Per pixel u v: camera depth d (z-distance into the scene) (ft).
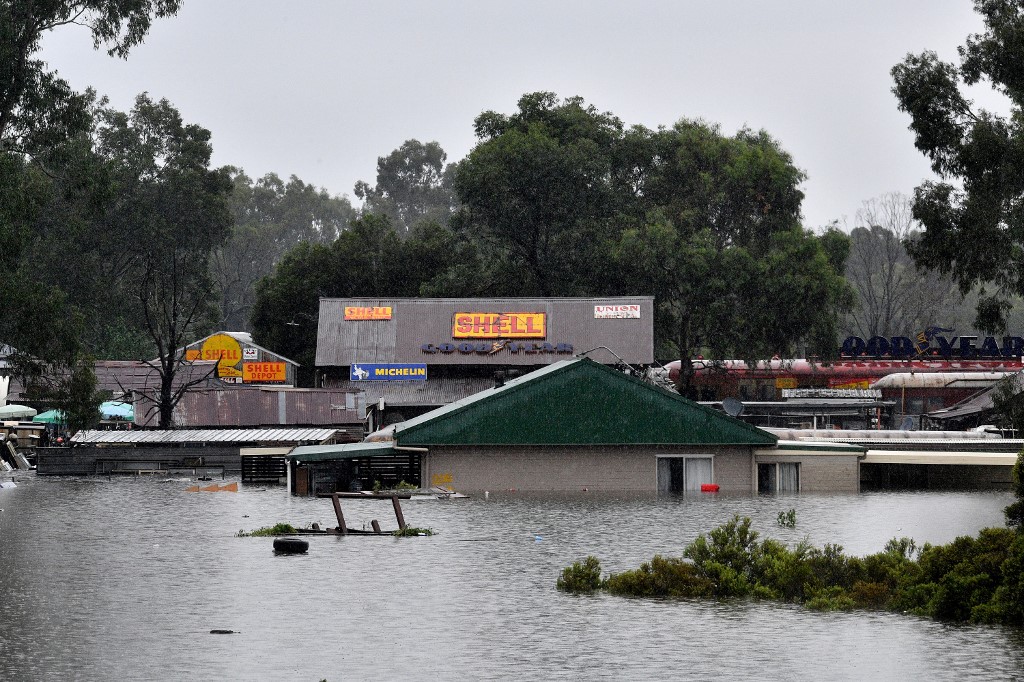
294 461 344.08
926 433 400.06
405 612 160.56
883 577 167.43
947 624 150.82
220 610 162.40
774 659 135.03
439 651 140.05
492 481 342.23
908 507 295.48
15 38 363.76
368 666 133.69
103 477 406.00
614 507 294.87
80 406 384.68
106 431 428.56
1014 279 337.11
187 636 147.43
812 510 287.48
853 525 253.85
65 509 294.87
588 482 343.26
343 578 186.29
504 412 340.18
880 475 389.19
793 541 227.61
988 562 153.69
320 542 227.81
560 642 143.64
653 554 212.02
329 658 136.98
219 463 413.18
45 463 413.80
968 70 334.65
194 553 213.87
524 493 336.90
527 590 176.04
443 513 280.92
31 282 365.20
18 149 373.40
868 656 135.85
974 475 381.60
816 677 128.16
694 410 342.23
